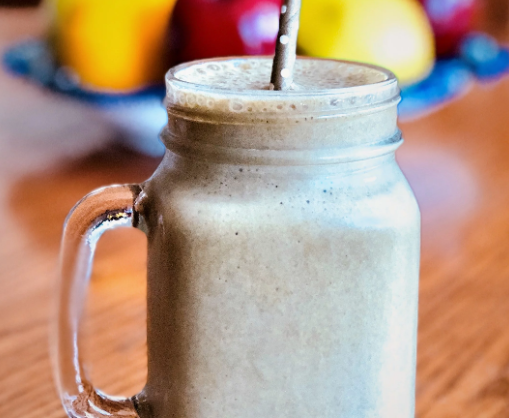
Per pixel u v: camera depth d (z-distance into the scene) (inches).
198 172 13.0
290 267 12.8
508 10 56.7
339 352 13.1
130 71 28.2
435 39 34.2
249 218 12.7
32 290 19.3
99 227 14.1
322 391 13.2
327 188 12.9
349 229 12.8
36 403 15.9
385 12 28.4
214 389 13.2
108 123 29.5
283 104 12.6
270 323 12.9
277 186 12.8
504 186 26.3
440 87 31.1
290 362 13.0
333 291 12.9
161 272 13.3
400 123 34.9
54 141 32.1
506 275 19.8
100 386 16.2
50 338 17.6
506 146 31.1
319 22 27.5
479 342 17.5
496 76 37.7
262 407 13.2
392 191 13.2
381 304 13.2
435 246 21.5
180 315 13.1
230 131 12.7
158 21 27.6
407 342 13.6
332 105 12.6
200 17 26.7
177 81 13.1
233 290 12.9
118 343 17.5
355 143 12.9
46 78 29.8
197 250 12.8
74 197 25.2
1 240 21.7
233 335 13.0
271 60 15.2
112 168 28.3
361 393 13.3
